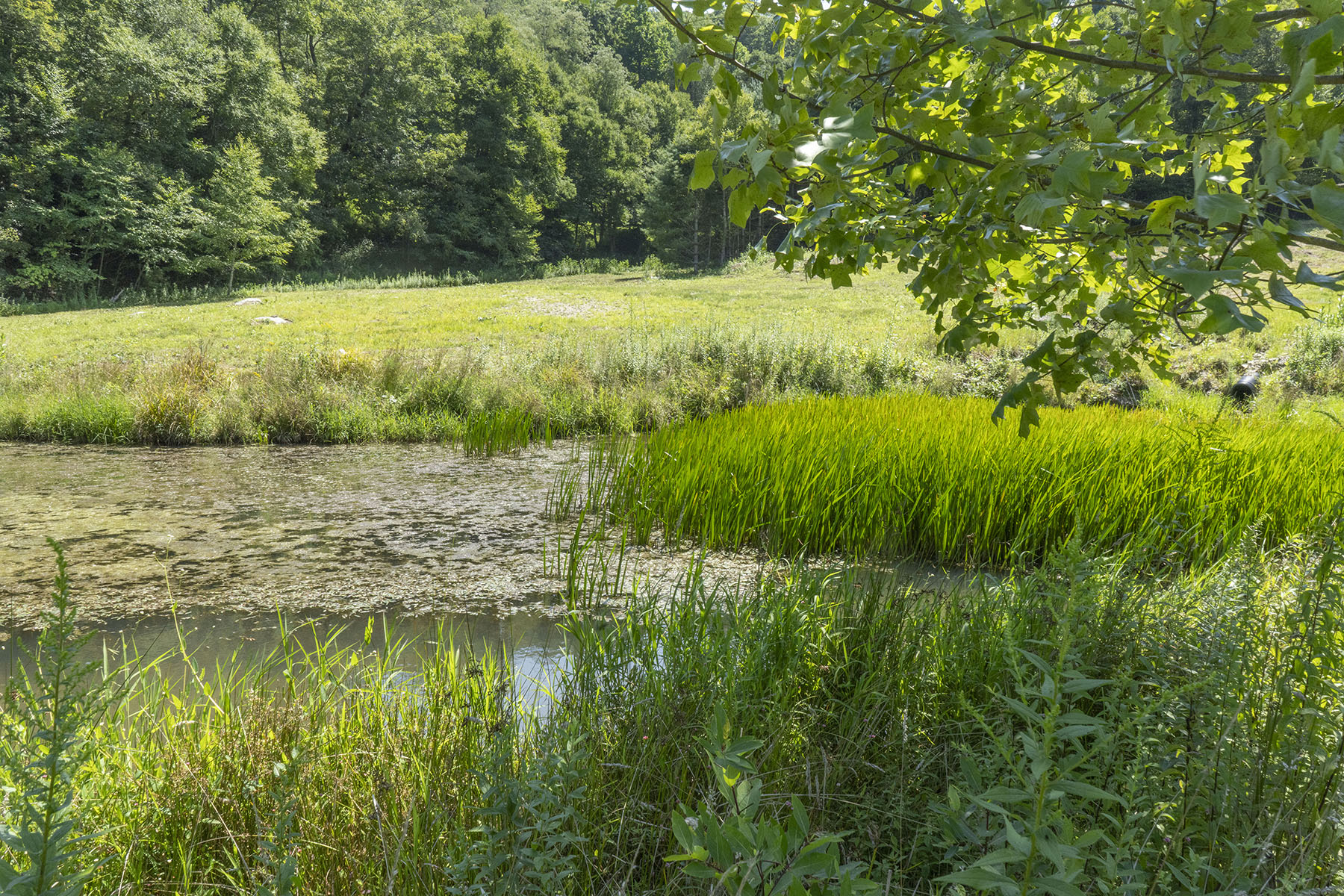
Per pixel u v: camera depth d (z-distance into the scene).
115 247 45.22
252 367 17.94
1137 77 1.77
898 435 8.55
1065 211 1.78
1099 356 2.15
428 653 4.75
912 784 2.44
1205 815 1.94
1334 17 1.17
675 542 7.29
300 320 27.48
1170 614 2.77
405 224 62.22
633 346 18.53
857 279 40.78
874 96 1.78
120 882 2.17
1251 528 2.60
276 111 54.34
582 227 81.31
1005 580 3.54
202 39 51.78
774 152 1.61
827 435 8.91
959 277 2.05
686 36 1.80
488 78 71.06
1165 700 2.04
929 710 2.89
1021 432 1.82
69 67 47.56
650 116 93.50
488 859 1.86
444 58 67.75
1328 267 22.09
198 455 12.28
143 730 3.15
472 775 2.50
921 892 2.12
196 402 13.98
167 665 4.57
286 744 2.90
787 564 6.49
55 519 8.38
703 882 2.01
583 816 2.31
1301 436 8.66
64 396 14.64
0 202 44.56
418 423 14.22
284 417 13.80
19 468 11.15
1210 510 5.94
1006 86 1.96
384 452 12.65
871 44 1.71
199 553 7.12
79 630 5.25
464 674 3.72
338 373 15.95
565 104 81.31
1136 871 1.50
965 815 1.56
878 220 2.20
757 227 68.31
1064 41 1.87
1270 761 1.91
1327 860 1.69
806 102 1.74
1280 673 2.15
